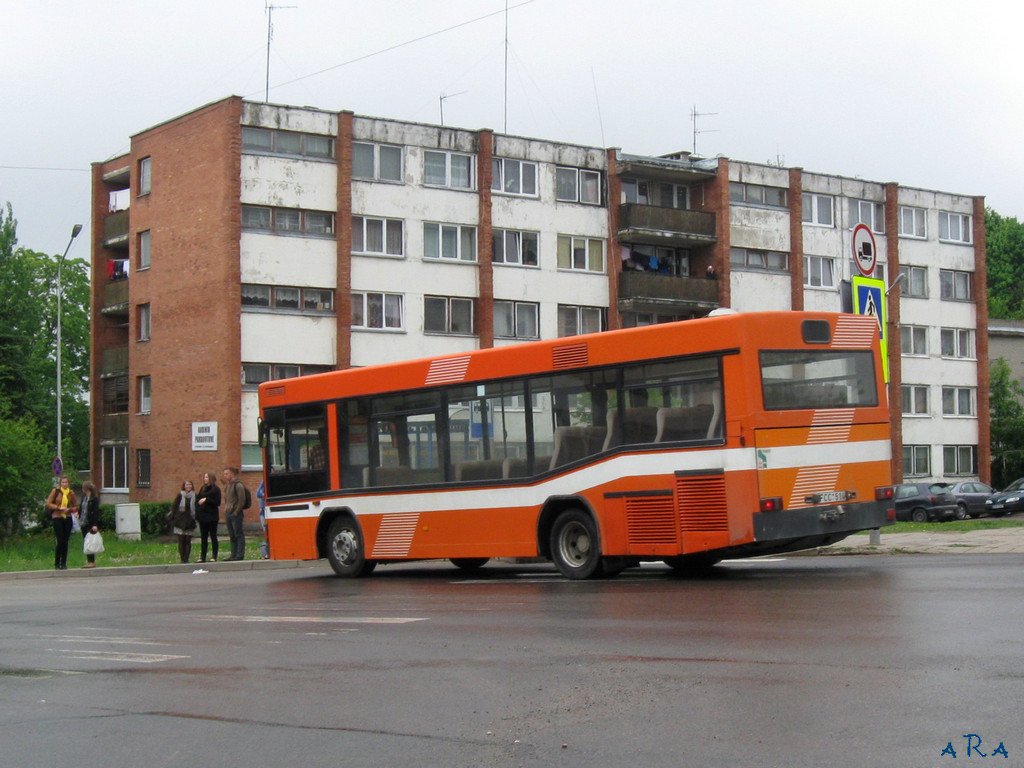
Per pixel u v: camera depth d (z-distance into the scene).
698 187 56.75
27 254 70.00
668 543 15.41
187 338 46.41
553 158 52.06
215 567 26.67
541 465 16.95
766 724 6.74
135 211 49.75
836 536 15.52
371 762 6.41
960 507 46.19
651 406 15.71
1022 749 6.04
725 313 15.21
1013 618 10.29
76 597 18.38
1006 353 72.31
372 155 47.50
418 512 18.73
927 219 62.81
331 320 46.19
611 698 7.70
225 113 44.72
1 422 38.09
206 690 8.75
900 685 7.56
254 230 44.88
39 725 7.75
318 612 13.98
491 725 7.14
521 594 14.99
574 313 52.72
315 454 20.61
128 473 50.53
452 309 49.19
